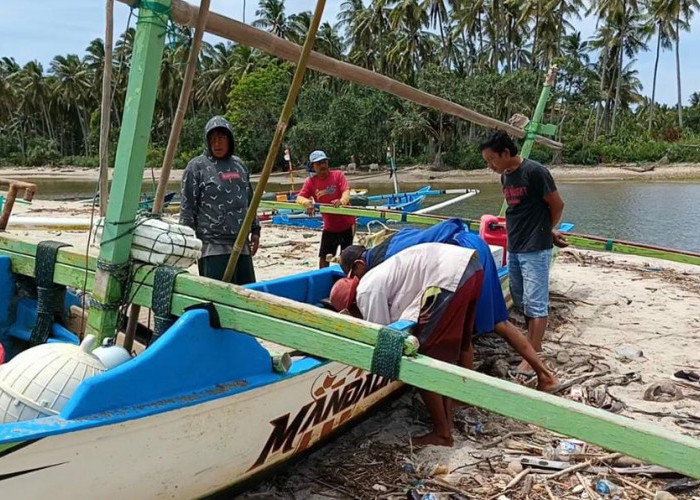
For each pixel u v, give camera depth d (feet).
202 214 15.58
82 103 220.02
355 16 184.96
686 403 15.15
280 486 11.32
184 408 8.84
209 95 182.91
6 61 247.91
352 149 150.10
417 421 14.10
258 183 10.49
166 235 10.29
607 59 187.42
